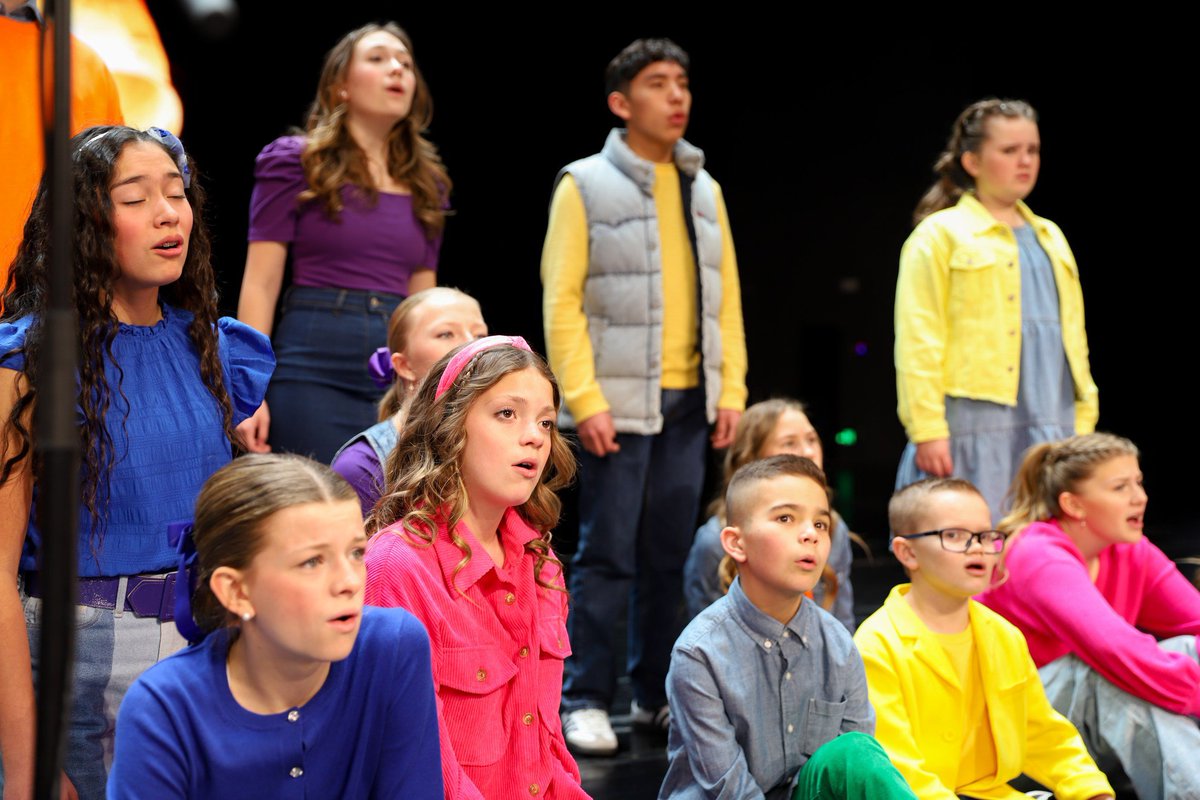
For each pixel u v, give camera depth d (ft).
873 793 8.56
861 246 34.96
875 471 36.24
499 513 7.92
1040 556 11.91
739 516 9.56
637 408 13.71
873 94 33.88
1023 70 32.48
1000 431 14.08
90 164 7.09
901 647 10.33
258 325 12.73
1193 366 33.76
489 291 27.45
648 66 13.99
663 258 14.02
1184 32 31.73
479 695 7.63
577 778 8.20
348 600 6.13
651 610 14.11
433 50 26.12
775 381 35.86
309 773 6.35
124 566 7.12
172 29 21.22
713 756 9.17
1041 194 32.55
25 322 7.00
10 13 9.86
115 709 7.13
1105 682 11.64
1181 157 32.55
